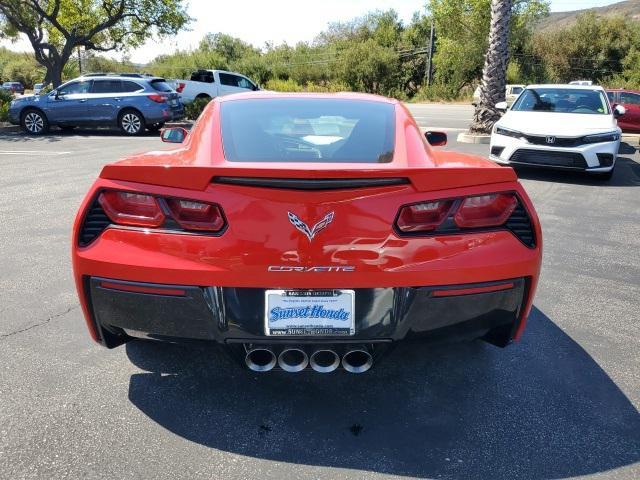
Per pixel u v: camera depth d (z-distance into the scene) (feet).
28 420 8.23
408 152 9.27
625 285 14.73
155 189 7.77
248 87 77.97
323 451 7.71
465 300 7.98
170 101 54.80
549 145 29.48
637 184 29.91
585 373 10.03
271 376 9.70
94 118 52.60
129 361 10.10
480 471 7.36
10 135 51.65
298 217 7.50
